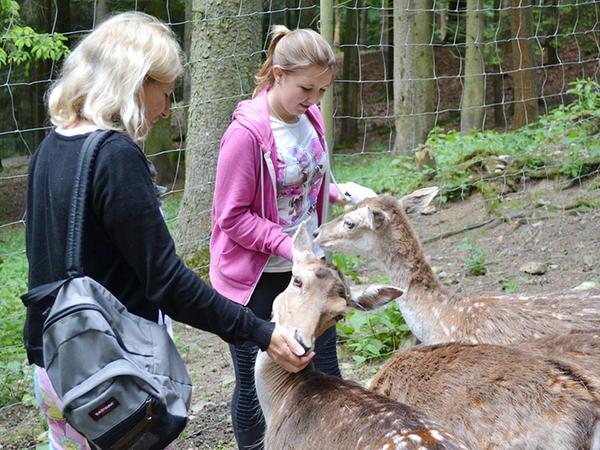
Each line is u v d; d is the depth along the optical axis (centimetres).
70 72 278
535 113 1505
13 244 1347
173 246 272
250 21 743
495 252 774
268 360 330
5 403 562
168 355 279
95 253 271
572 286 661
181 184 1848
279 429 313
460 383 336
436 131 1180
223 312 281
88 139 266
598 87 1150
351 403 296
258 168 374
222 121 750
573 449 309
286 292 321
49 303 271
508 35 2225
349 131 2441
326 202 414
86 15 2158
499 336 451
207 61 744
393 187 1044
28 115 2250
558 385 319
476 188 957
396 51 1591
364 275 757
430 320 476
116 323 270
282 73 368
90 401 260
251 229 373
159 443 275
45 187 275
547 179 918
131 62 271
